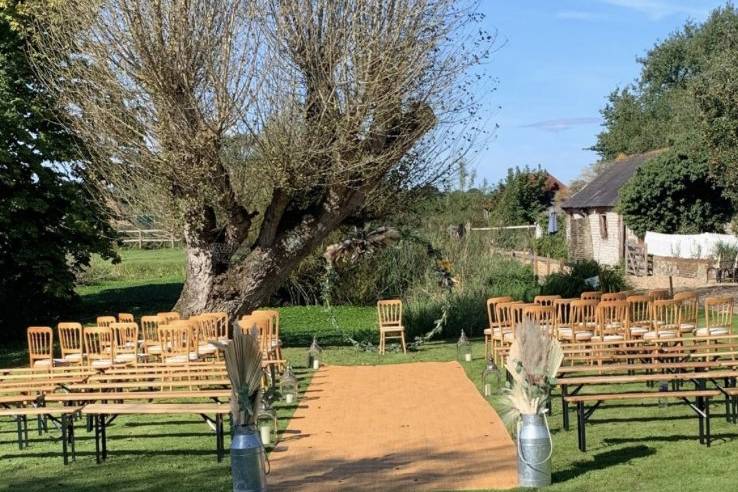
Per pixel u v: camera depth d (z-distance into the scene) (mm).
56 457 8617
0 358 17656
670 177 31859
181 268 37469
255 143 15570
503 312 13570
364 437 8797
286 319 23094
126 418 10617
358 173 16062
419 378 12797
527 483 6688
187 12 14609
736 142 25109
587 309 13633
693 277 28047
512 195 48250
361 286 25797
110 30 14750
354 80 15156
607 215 37688
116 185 16094
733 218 31062
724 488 6289
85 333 12742
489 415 9625
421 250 21547
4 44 19359
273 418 8953
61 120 17984
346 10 15133
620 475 6863
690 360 10195
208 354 12508
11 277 21422
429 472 7270
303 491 6836
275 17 15188
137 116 15148
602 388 10867
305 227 16641
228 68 14953
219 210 16391
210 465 7938
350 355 16219
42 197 20328
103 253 21922
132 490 7121
